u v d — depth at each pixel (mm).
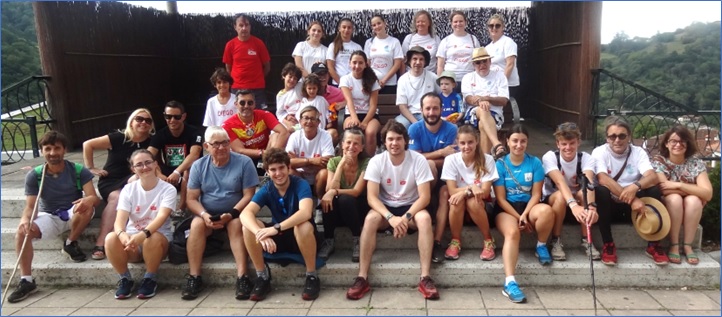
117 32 7305
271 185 3648
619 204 3877
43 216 3807
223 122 4957
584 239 3818
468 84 5004
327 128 5047
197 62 9188
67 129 6188
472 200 3637
